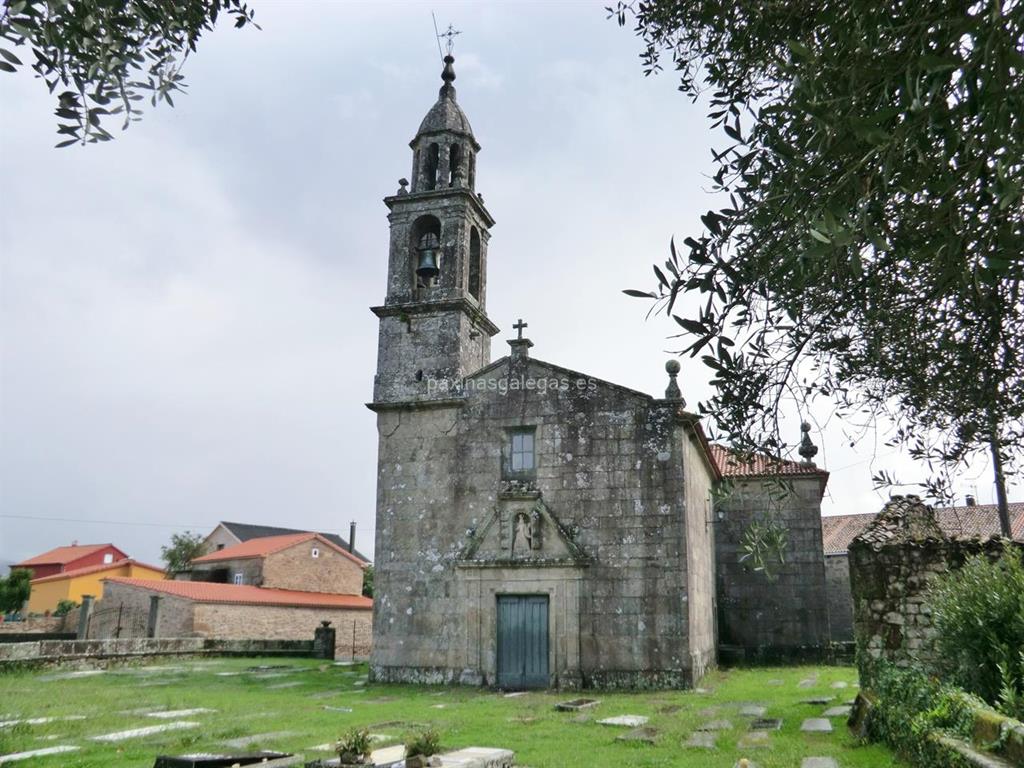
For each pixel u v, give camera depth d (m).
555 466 20.44
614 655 18.91
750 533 6.46
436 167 23.84
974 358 5.71
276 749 11.06
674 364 20.36
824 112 3.39
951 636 9.75
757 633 25.92
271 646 31.69
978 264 3.70
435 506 21.11
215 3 5.13
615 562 19.45
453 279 22.33
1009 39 2.96
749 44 4.99
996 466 6.53
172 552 67.62
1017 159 3.04
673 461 19.70
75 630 44.91
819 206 3.45
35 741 11.70
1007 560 9.98
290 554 47.50
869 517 41.75
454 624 20.20
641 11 6.30
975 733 7.72
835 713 13.41
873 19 3.36
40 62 4.45
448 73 24.59
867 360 6.02
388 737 11.99
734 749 10.82
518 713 14.79
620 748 11.26
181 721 13.77
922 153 3.28
